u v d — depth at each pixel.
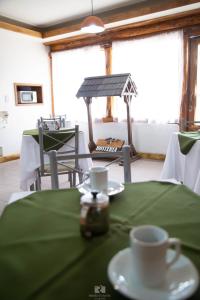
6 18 4.69
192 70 4.25
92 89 4.52
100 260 0.64
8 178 3.83
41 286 0.55
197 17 3.94
